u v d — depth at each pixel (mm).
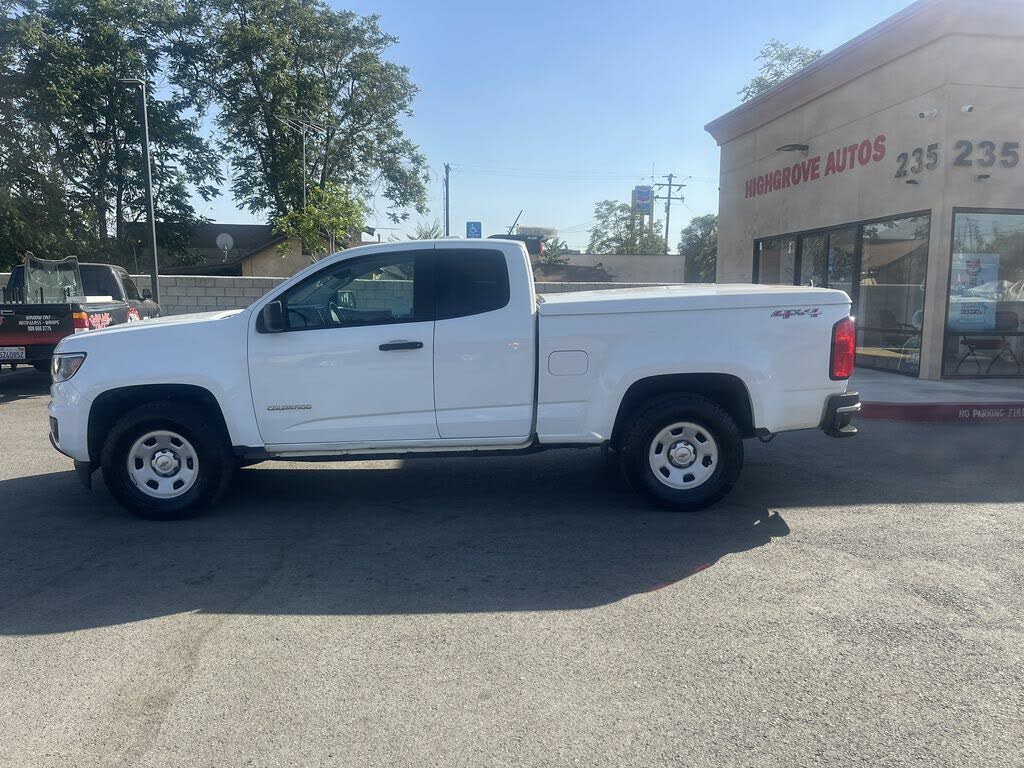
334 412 5762
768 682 3447
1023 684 3412
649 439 5746
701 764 2883
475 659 3682
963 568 4742
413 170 44375
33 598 4438
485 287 5742
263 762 2914
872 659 3641
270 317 5605
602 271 55969
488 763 2896
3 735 3105
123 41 34719
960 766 2855
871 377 12289
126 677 3549
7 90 32188
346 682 3484
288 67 37469
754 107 16719
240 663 3668
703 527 5562
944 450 7902
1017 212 11547
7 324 10938
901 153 12289
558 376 5707
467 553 5102
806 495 6324
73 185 36000
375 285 5777
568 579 4645
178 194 38000
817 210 14789
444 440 5809
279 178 38500
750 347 5652
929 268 11734
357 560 5000
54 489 6738
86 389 5691
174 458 5812
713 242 65125
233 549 5223
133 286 15281
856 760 2895
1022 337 12008
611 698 3328
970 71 11172
